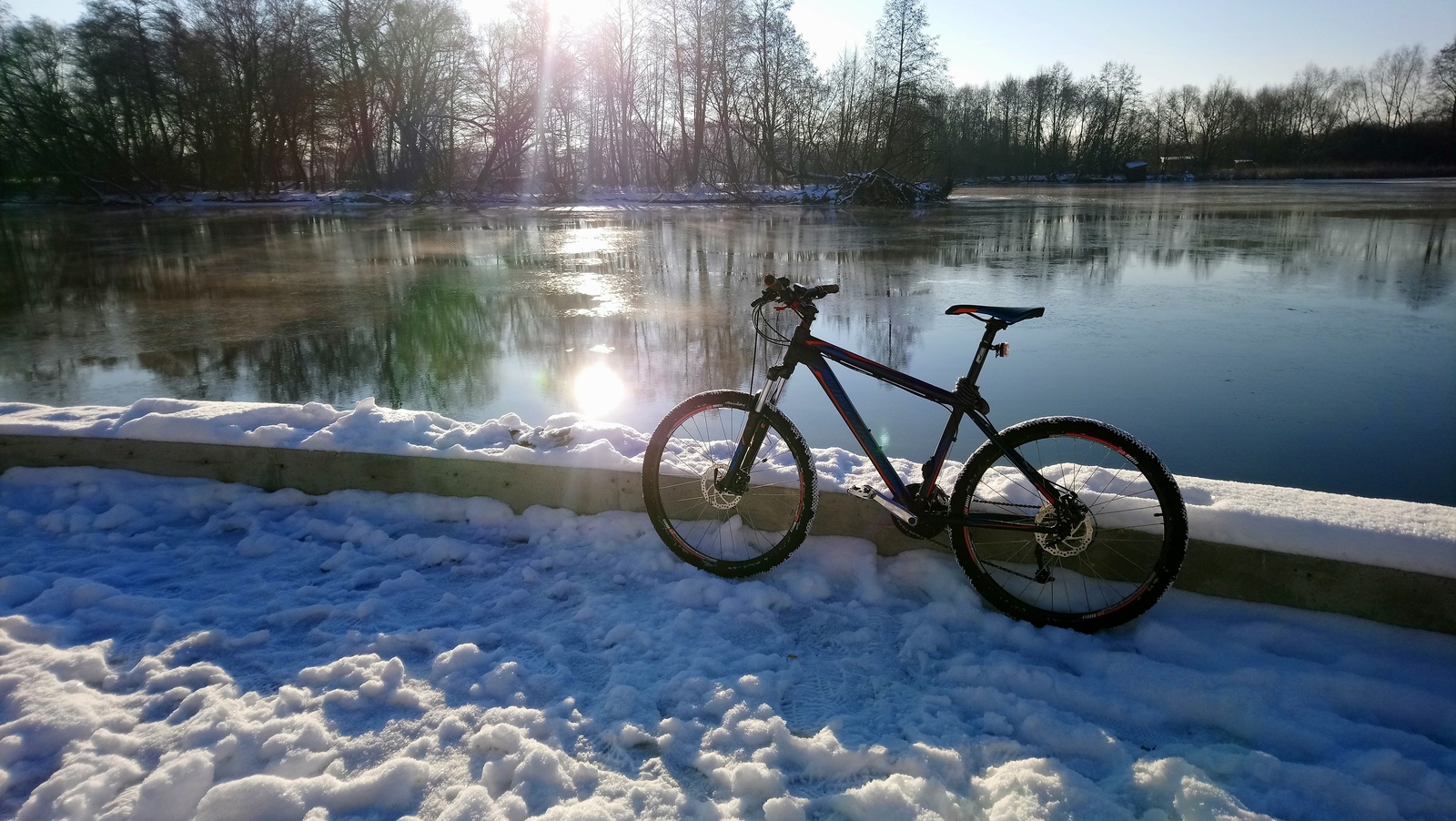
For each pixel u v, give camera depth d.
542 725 2.44
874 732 2.47
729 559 3.53
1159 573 2.86
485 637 2.94
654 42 48.22
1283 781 2.23
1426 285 12.97
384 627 3.03
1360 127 81.06
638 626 3.02
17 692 2.50
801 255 18.66
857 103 48.97
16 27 45.12
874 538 3.50
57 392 8.12
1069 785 2.21
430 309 12.14
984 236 22.75
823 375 3.28
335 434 4.05
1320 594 2.90
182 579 3.37
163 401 4.43
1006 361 8.75
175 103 44.84
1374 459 5.93
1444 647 2.75
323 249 20.34
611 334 10.44
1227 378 7.94
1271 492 3.20
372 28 44.78
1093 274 14.98
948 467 3.62
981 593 3.11
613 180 52.88
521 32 45.59
